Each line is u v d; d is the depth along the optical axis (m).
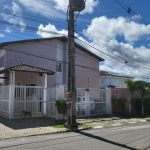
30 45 23.53
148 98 22.44
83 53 29.11
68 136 10.08
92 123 14.48
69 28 12.73
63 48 26.67
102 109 19.20
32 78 20.69
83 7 12.71
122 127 13.04
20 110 15.63
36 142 8.70
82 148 7.69
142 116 19.61
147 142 8.67
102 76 42.78
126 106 20.72
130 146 8.02
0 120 14.50
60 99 15.59
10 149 7.52
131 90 20.42
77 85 27.95
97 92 24.34
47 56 24.92
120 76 44.84
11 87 15.28
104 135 10.28
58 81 25.78
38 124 13.30
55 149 7.55
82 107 17.50
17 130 11.34
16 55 22.27
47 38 24.70
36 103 16.52
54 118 15.55
